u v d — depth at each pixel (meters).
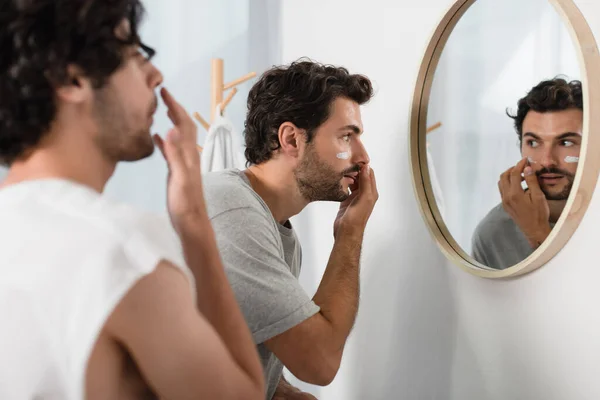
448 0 1.40
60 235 0.62
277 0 2.23
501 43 1.24
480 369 1.35
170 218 0.77
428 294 1.48
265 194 1.34
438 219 1.42
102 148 0.69
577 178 1.07
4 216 0.64
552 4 1.12
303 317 1.15
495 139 1.26
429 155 1.43
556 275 1.16
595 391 1.09
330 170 1.31
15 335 0.61
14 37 0.62
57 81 0.64
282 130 1.29
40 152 0.67
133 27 0.71
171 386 0.63
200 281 0.75
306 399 1.50
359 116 1.35
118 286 0.60
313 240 1.86
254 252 1.16
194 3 2.22
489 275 1.27
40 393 0.62
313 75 1.31
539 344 1.21
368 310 1.66
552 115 1.13
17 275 0.61
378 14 1.61
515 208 1.21
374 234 1.64
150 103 0.73
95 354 0.61
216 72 1.83
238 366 0.72
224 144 1.78
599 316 1.08
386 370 1.60
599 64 1.07
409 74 1.51
